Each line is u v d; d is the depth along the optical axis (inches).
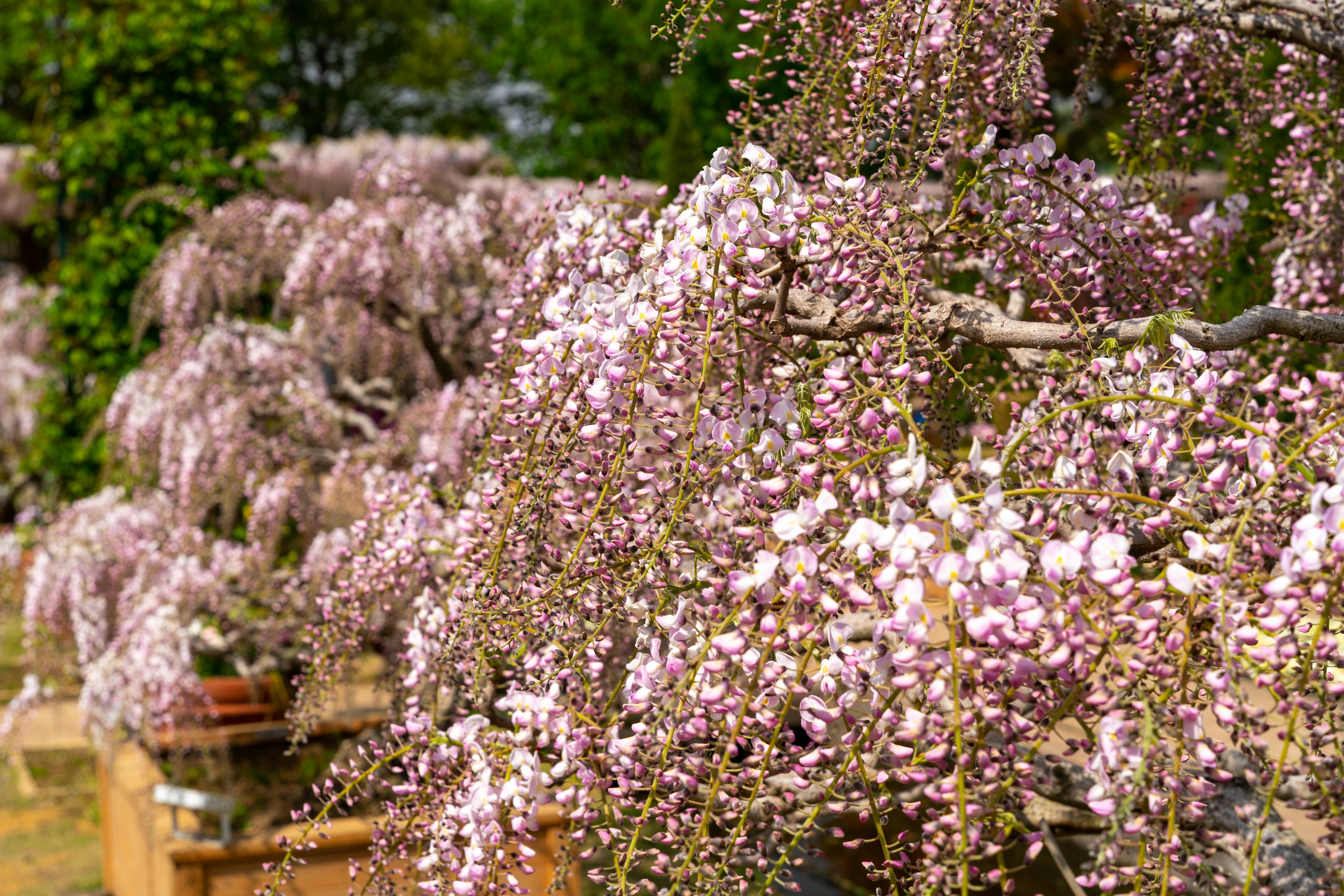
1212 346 53.0
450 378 162.1
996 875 43.4
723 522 63.4
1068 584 44.5
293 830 135.1
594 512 54.1
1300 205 83.8
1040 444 54.9
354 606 83.7
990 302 77.0
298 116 893.2
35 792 224.5
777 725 47.3
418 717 68.0
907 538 42.9
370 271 161.5
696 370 58.2
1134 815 43.9
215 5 229.6
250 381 173.8
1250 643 41.6
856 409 50.8
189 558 159.3
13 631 331.3
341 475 151.5
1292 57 82.5
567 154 710.5
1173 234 81.5
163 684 149.1
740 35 443.2
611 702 58.0
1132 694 43.2
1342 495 40.5
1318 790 45.8
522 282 79.0
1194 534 44.1
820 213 55.5
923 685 45.9
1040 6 60.4
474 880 58.9
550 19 720.3
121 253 235.1
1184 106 84.0
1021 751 45.4
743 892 49.2
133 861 157.3
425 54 909.2
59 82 238.4
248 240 171.5
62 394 255.4
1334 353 77.1
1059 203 60.1
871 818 49.7
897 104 61.3
